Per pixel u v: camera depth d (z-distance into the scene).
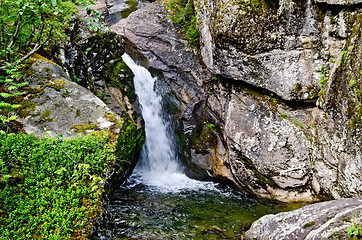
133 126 6.80
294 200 6.04
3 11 4.38
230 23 6.19
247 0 6.05
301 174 6.03
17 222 3.21
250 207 6.04
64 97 5.23
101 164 4.34
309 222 3.93
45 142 4.16
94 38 7.29
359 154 4.82
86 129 4.86
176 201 6.34
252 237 4.50
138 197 6.45
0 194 3.43
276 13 5.89
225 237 4.88
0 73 4.90
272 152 6.29
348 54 5.22
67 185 3.84
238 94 7.03
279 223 4.26
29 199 3.50
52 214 3.38
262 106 6.64
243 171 6.71
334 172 5.47
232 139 6.82
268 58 6.18
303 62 6.02
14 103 4.88
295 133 6.21
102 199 3.96
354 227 3.46
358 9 5.19
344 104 5.17
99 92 7.07
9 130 4.43
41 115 4.84
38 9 4.21
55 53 6.18
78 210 3.54
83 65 6.96
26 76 5.29
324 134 5.69
